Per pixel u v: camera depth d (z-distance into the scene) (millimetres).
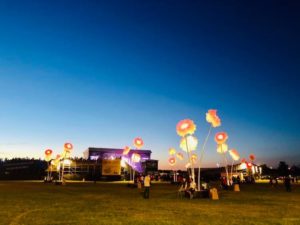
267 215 14031
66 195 24797
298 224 11758
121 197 23312
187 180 25016
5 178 84438
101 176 71312
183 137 24578
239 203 19312
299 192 30281
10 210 15203
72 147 45719
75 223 11625
